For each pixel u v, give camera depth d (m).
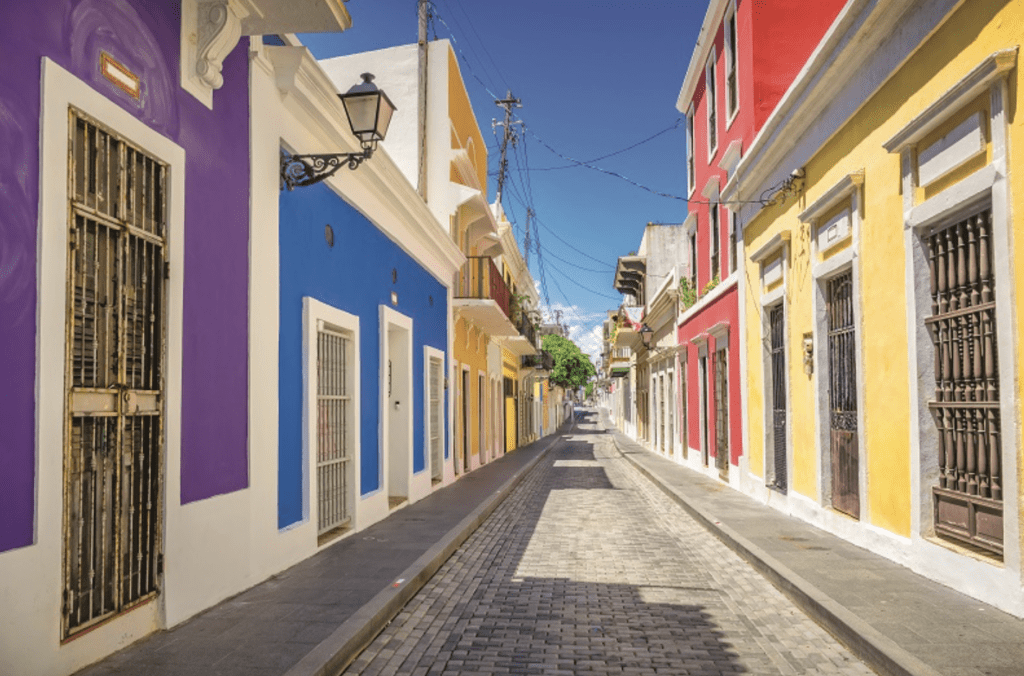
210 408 5.75
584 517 11.75
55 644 3.99
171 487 5.11
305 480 7.77
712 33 16.39
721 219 15.73
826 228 9.11
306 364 7.85
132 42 4.79
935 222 6.55
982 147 5.69
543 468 22.27
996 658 4.41
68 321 4.12
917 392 6.73
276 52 6.92
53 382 3.98
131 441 4.77
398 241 11.86
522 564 8.05
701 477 16.94
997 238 5.45
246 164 6.51
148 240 4.95
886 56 7.34
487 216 20.08
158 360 5.04
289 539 7.21
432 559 7.53
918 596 5.90
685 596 6.61
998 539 5.68
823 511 9.29
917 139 6.68
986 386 5.80
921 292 6.76
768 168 11.60
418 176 16.41
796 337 10.34
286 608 5.61
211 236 5.83
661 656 4.98
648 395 31.47
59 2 4.09
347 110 7.07
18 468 3.76
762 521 10.06
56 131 4.02
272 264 6.96
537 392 47.72
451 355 16.97
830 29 8.22
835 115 8.73
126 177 4.71
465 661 4.88
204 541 5.57
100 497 4.44
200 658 4.44
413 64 17.45
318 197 8.38
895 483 7.30
